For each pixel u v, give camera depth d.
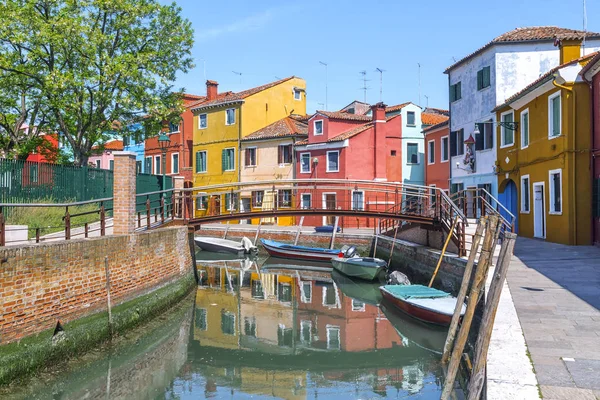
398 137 32.97
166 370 9.92
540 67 21.91
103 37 20.03
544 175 18.33
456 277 14.41
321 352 11.11
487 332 6.00
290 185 34.34
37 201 16.33
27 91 21.69
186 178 40.22
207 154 38.78
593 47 20.39
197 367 10.14
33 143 23.09
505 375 5.53
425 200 23.50
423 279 17.66
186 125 40.72
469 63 24.61
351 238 26.50
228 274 22.89
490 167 22.88
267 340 12.10
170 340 11.96
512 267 12.97
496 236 7.79
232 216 19.61
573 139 16.67
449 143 26.66
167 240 14.66
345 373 9.74
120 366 10.03
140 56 20.86
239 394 8.73
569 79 16.67
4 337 7.82
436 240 18.47
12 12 18.73
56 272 9.08
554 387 5.19
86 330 9.91
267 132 35.94
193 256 18.70
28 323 8.34
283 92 39.03
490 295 6.24
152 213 23.73
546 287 10.53
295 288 19.36
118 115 21.81
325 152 32.69
